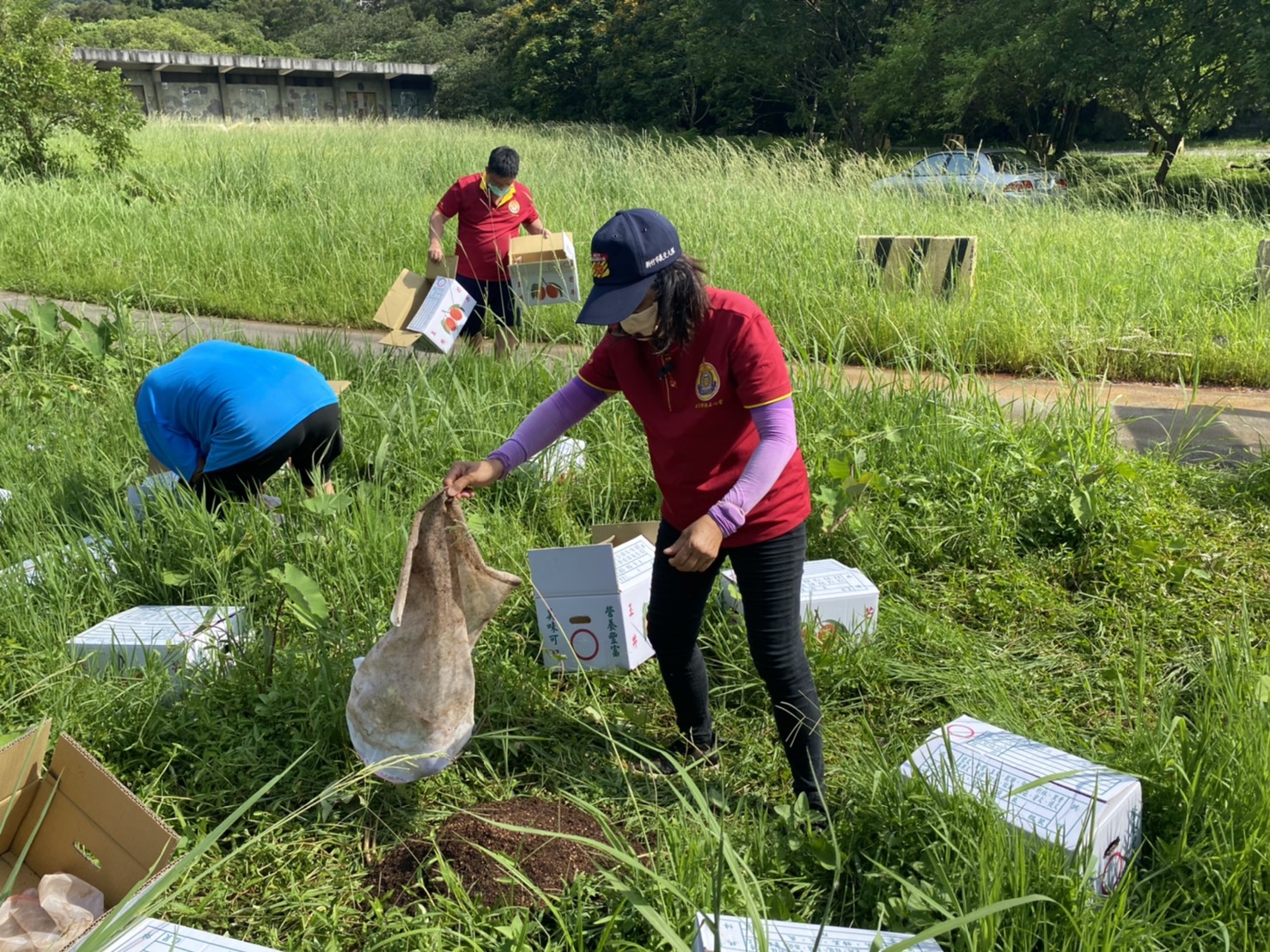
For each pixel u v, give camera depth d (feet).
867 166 44.19
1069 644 13.30
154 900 8.09
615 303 8.48
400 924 8.74
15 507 15.62
